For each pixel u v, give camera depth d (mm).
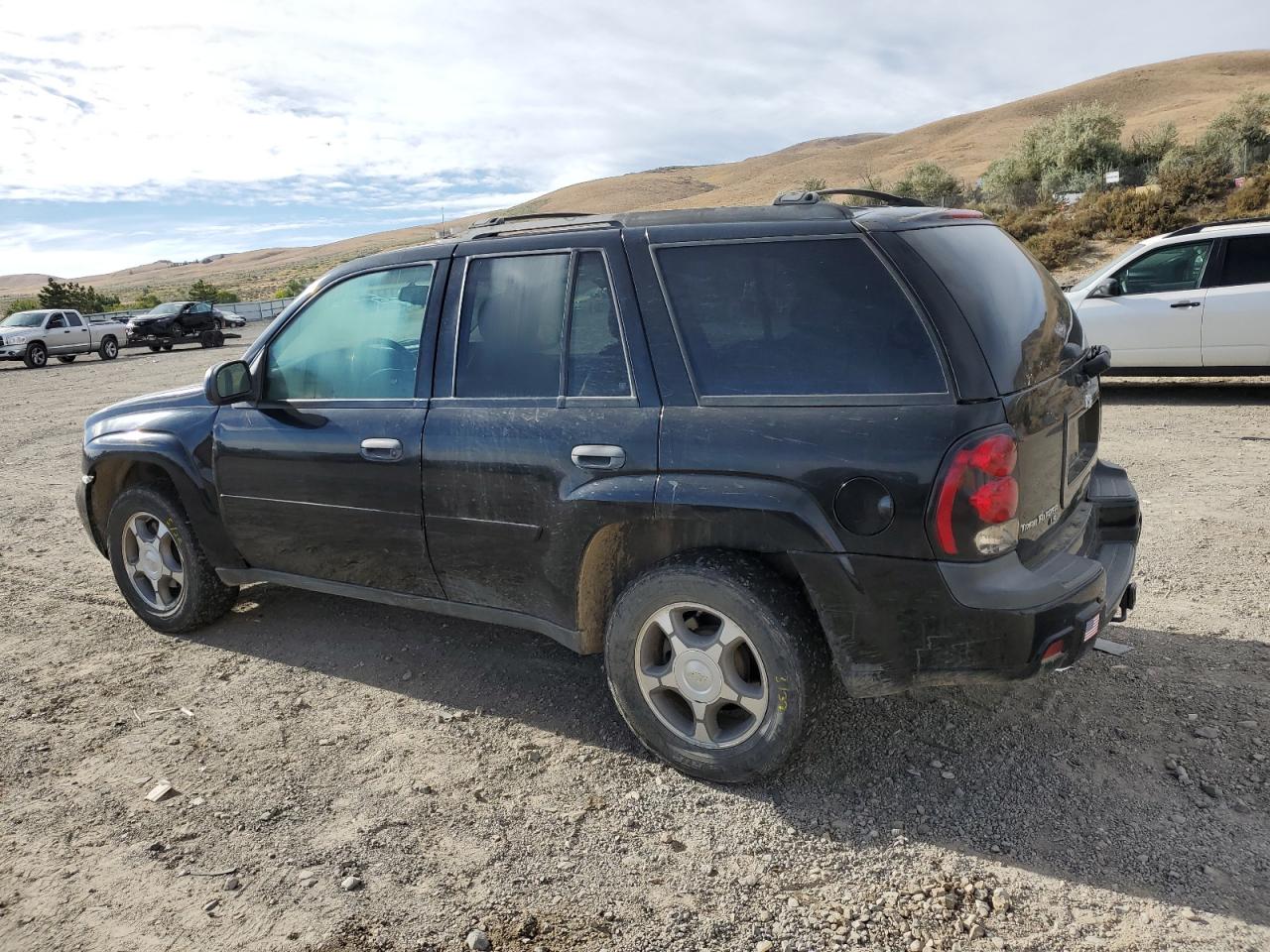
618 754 3301
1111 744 3160
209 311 32969
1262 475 6375
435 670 4051
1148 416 8758
